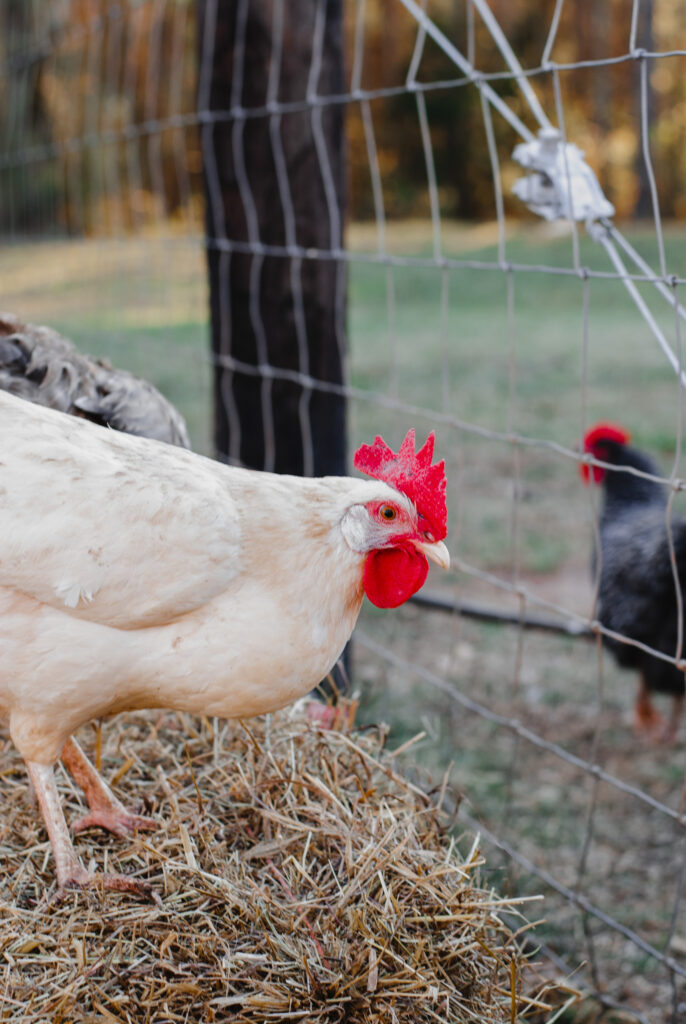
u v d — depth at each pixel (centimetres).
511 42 2231
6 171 1009
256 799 256
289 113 383
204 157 410
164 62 1374
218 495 225
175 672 221
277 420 412
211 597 220
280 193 392
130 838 248
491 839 312
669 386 1051
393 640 550
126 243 692
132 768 276
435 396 1022
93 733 290
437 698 484
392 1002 209
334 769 265
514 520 307
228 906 225
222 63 393
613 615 459
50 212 988
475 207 2459
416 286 1738
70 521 212
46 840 251
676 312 241
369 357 1232
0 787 270
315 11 378
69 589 212
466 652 540
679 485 246
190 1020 202
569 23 2131
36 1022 198
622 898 356
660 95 2094
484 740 457
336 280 401
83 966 208
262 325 405
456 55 310
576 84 2131
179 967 210
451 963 225
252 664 221
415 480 224
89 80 1018
